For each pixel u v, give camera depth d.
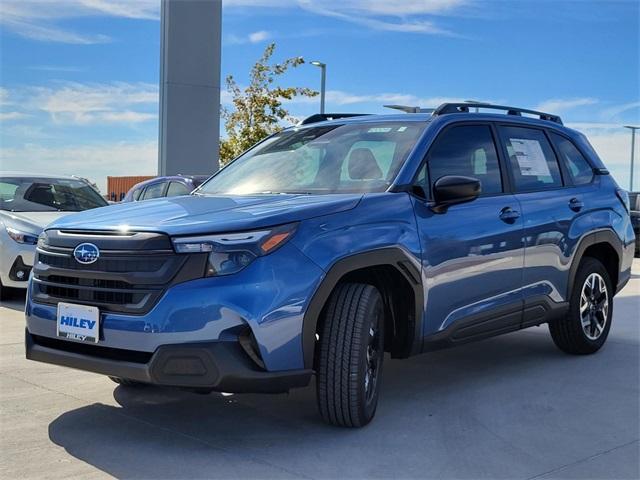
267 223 3.64
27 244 8.24
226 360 3.46
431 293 4.38
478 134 5.14
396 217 4.19
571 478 3.47
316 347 3.93
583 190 5.95
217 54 14.39
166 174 13.98
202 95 14.27
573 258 5.67
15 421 4.18
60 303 3.82
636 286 11.27
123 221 3.80
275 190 4.64
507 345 6.53
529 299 5.23
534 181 5.50
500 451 3.81
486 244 4.78
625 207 6.41
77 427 4.08
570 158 6.02
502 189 5.16
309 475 3.44
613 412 4.51
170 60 13.88
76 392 4.78
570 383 5.19
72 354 3.78
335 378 3.86
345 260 3.82
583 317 5.93
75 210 9.26
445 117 4.95
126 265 3.60
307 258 3.69
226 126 23.23
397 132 4.84
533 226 5.24
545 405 4.64
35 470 3.46
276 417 4.30
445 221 4.51
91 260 3.69
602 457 3.75
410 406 4.58
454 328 4.58
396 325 4.38
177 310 3.47
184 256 3.53
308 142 5.12
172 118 13.99
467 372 5.51
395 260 4.10
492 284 4.87
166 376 3.48
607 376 5.40
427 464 3.61
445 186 4.34
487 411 4.50
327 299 3.86
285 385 3.62
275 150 5.24
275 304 3.55
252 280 3.53
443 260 4.45
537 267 5.30
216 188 4.97
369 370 4.05
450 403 4.66
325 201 3.97
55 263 3.87
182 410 4.42
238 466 3.53
